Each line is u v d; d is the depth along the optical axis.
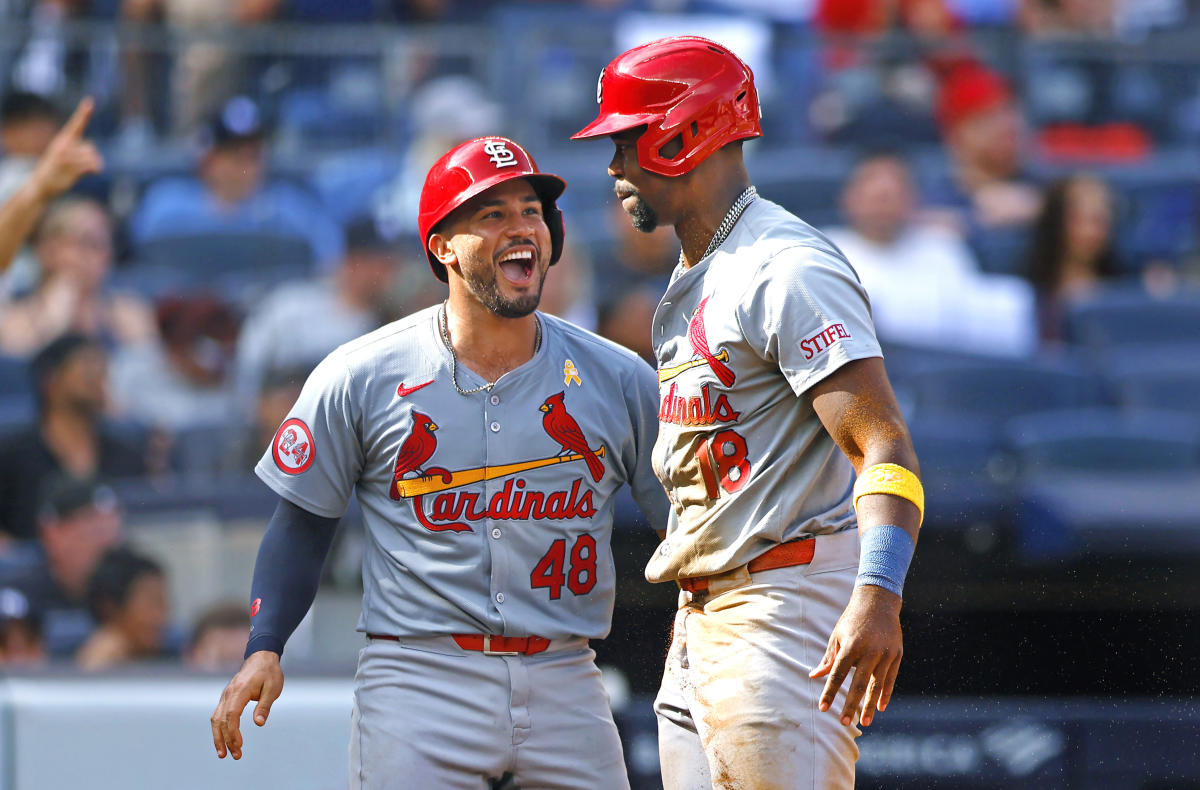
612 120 10.84
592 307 26.84
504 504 11.70
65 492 22.30
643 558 20.73
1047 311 29.19
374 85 29.45
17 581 22.11
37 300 26.64
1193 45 32.31
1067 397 27.05
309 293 27.02
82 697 17.59
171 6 30.73
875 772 19.64
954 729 19.88
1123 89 32.25
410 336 11.95
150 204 28.16
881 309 28.56
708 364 10.61
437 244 11.83
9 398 25.25
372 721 11.73
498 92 29.53
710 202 10.84
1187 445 25.58
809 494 10.70
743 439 10.62
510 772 11.83
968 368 26.97
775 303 10.14
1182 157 31.69
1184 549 22.39
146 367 25.98
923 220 29.42
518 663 11.68
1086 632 21.95
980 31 33.69
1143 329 28.89
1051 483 23.66
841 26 33.50
